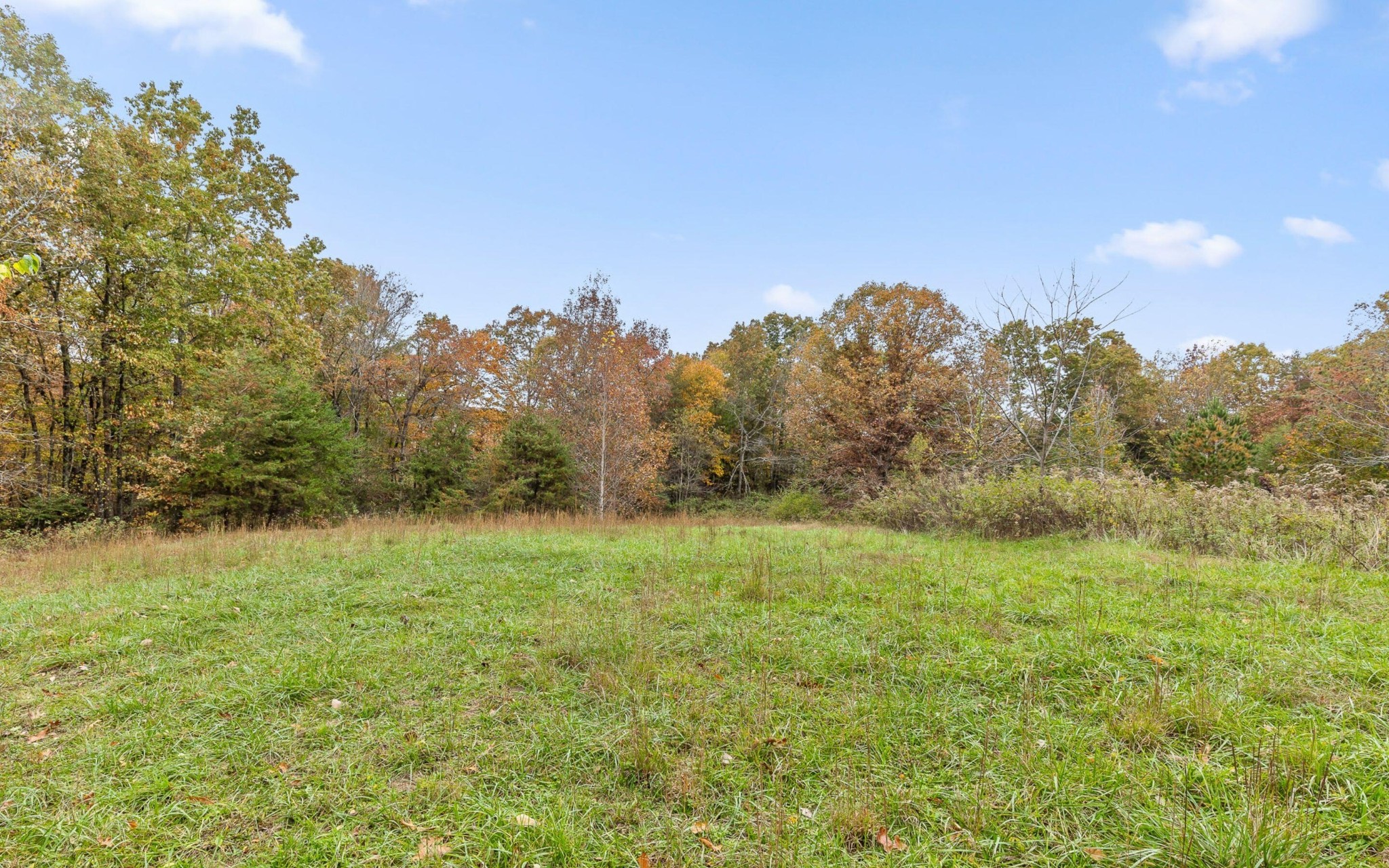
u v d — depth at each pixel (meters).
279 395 16.73
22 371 14.46
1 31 13.45
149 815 2.78
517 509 21.38
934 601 5.71
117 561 8.96
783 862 2.39
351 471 19.89
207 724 3.63
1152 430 29.70
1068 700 3.67
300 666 4.37
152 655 4.79
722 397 32.81
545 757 3.25
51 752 3.34
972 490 12.40
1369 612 4.91
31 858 2.54
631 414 23.33
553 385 26.45
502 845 2.54
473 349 29.09
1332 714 3.27
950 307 23.98
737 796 2.84
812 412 24.98
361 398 26.91
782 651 4.56
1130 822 2.52
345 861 2.49
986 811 2.64
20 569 9.20
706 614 5.55
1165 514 9.55
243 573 7.62
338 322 24.69
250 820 2.78
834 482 23.00
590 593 6.45
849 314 24.70
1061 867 2.34
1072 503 10.84
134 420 15.95
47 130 12.97
